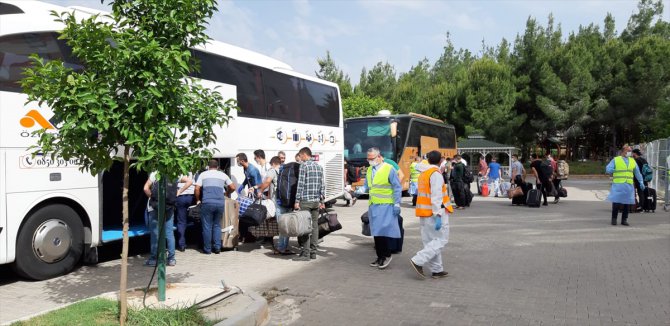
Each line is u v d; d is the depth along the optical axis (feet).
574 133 149.48
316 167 30.48
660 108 117.91
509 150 110.83
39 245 24.97
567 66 147.64
